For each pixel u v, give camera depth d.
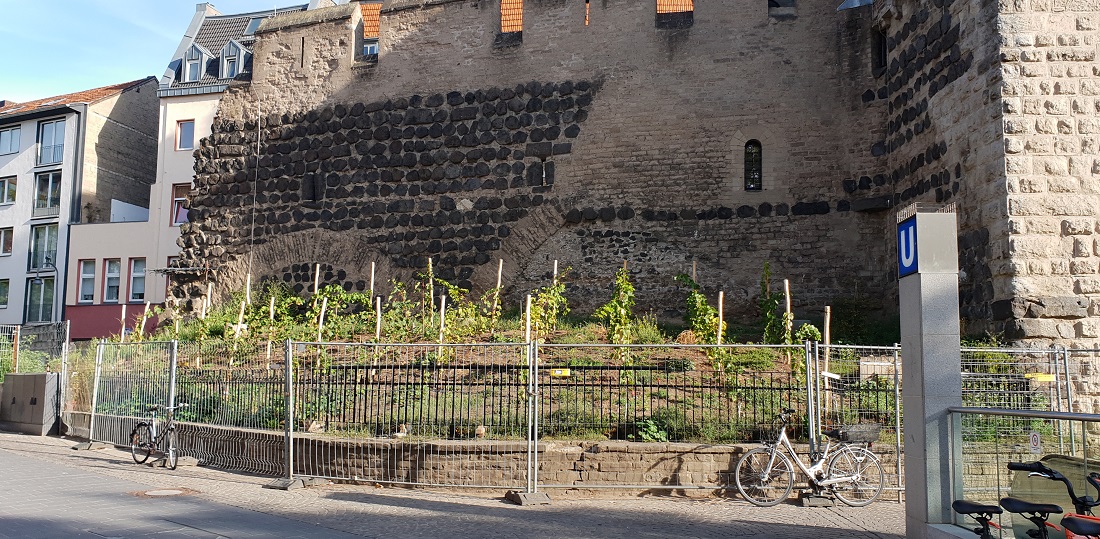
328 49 23.92
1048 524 6.48
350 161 23.22
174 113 34.09
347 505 9.72
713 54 20.72
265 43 24.58
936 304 7.57
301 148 23.80
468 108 22.33
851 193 19.45
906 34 17.97
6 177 38.62
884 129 19.22
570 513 9.43
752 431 11.08
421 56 22.97
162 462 12.80
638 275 20.48
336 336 17.33
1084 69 14.13
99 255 34.94
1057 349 11.69
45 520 8.38
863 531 8.65
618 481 10.53
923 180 17.11
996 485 7.20
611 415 11.35
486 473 10.66
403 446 10.91
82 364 16.89
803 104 20.05
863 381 11.27
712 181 20.38
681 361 12.50
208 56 34.91
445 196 22.27
